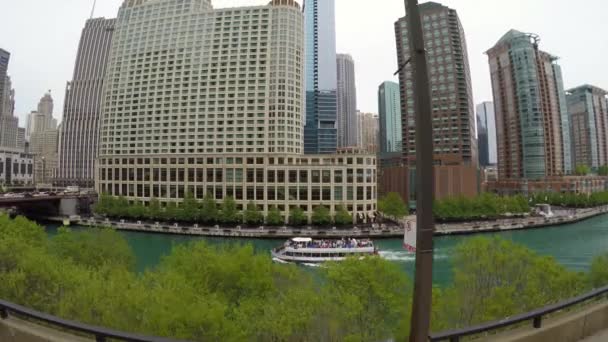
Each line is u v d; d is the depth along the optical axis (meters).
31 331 8.29
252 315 30.17
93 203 149.38
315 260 71.12
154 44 155.00
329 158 128.25
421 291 6.55
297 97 144.38
